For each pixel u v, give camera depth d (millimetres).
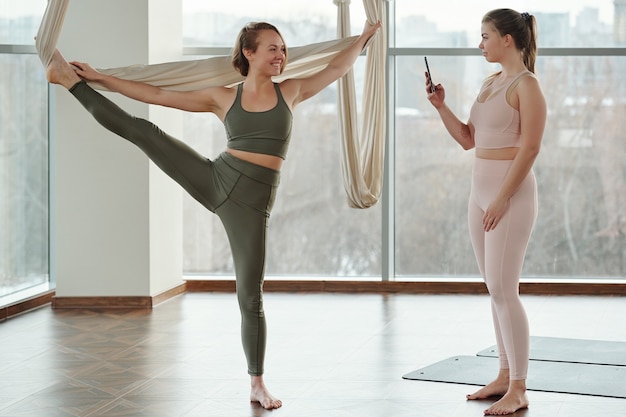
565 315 7125
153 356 5793
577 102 8414
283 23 8508
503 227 4430
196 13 8508
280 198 8641
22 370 5465
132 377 5270
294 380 5172
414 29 8461
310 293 8266
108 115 4609
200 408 4633
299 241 8641
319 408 4609
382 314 7199
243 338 4715
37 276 7996
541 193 8484
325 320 6965
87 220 7566
